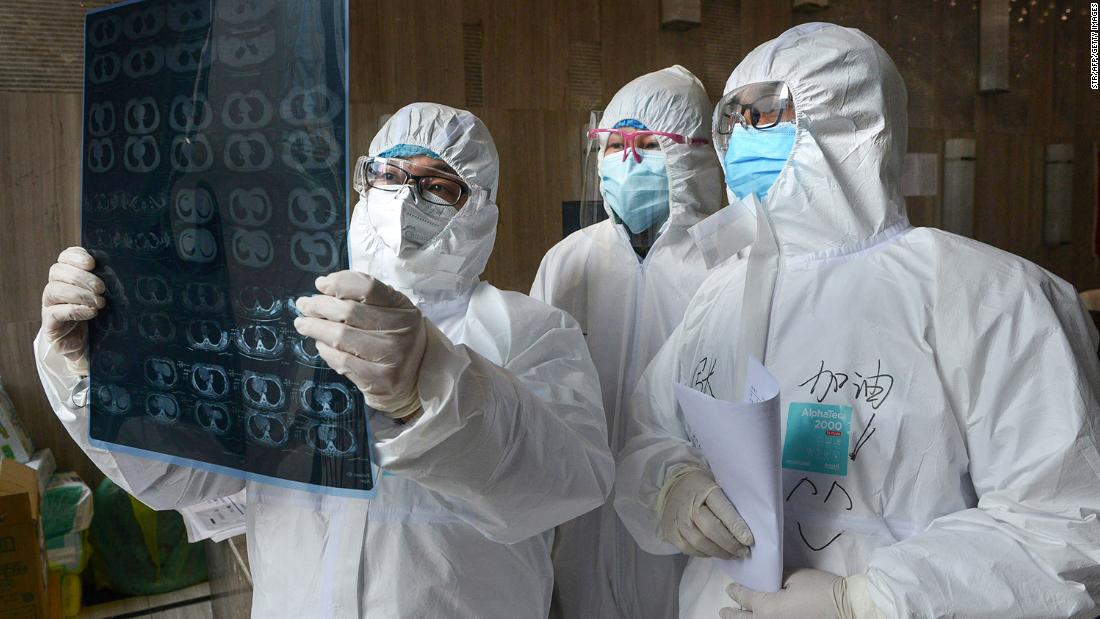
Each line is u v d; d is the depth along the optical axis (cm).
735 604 114
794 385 110
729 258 134
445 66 268
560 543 164
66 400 116
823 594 98
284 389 89
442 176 129
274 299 88
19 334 262
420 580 114
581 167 285
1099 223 406
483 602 117
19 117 255
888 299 106
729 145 122
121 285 102
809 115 112
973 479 100
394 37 262
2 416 246
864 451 104
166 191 95
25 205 258
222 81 89
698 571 124
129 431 104
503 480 98
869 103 112
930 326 103
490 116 275
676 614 153
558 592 165
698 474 117
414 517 116
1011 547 91
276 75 85
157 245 97
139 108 97
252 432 92
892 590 92
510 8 276
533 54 280
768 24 314
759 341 113
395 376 83
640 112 175
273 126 85
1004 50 376
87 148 103
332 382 86
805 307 112
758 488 100
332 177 83
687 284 172
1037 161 402
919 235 110
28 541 150
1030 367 97
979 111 385
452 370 88
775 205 116
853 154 112
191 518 181
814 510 107
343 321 82
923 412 101
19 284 260
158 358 99
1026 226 402
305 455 89
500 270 273
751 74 119
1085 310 103
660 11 296
